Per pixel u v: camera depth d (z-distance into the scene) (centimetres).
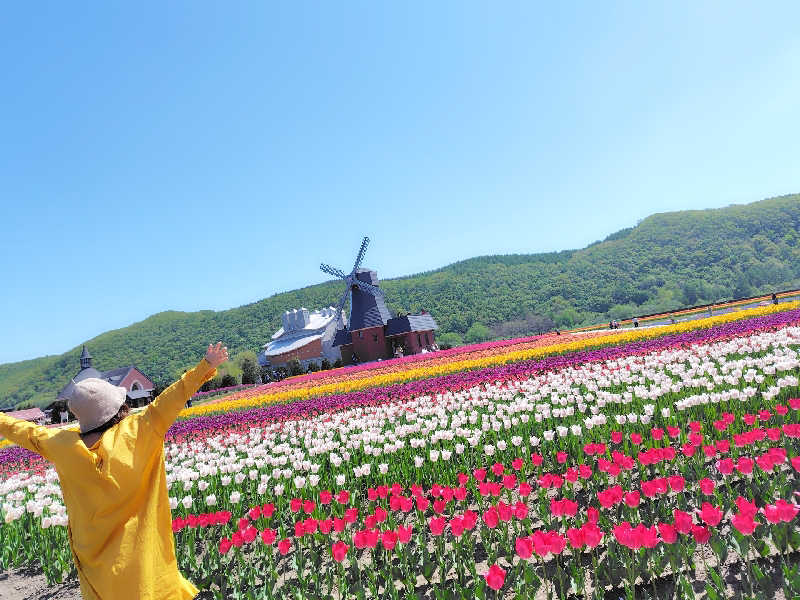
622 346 1933
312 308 18350
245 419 1733
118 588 297
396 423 1127
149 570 307
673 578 424
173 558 329
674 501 570
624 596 421
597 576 425
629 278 14250
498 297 14725
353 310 5700
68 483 307
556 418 992
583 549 483
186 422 1961
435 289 15962
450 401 1305
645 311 11800
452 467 809
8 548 754
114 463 304
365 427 1144
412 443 877
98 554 303
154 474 326
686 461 667
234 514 768
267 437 1247
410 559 525
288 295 19788
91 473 301
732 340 1502
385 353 5556
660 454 599
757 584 398
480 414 1171
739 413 801
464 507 693
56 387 16425
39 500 898
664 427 839
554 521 567
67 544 742
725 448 589
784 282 11819
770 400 836
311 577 533
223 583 568
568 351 2377
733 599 387
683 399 884
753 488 547
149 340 18150
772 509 387
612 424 871
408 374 2405
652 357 1407
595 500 624
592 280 14562
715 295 12044
